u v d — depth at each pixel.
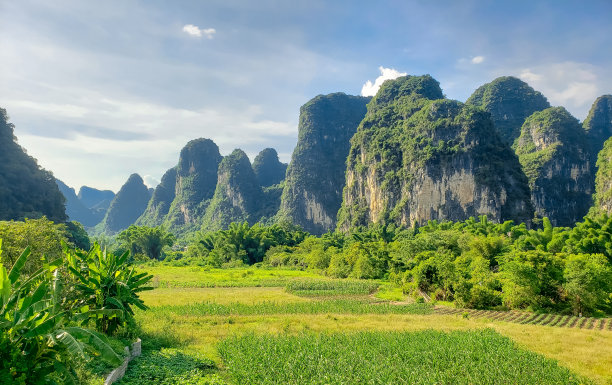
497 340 15.95
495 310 27.98
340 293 37.03
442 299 32.47
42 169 96.38
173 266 75.88
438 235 57.50
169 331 16.77
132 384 10.34
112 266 13.92
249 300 31.33
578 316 25.36
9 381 6.64
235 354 13.27
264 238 89.44
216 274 56.62
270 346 14.17
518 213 99.62
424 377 11.34
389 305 28.66
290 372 11.55
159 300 30.30
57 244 24.89
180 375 11.35
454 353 13.95
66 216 96.31
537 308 26.84
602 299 25.78
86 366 9.73
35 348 7.25
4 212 74.12
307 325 20.47
